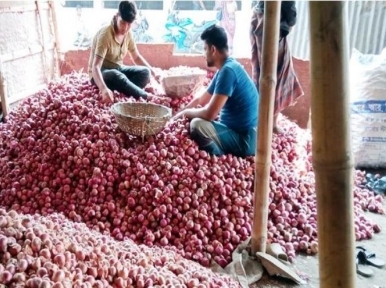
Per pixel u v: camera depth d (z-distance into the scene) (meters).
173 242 2.51
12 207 2.73
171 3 6.11
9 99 4.22
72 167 2.84
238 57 4.73
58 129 3.10
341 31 0.82
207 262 2.42
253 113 3.07
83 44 6.18
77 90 3.71
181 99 3.71
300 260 2.58
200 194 2.67
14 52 4.26
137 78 3.91
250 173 2.90
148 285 1.69
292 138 3.68
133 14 3.67
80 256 1.66
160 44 4.87
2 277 1.39
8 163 3.05
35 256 1.55
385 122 3.74
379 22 4.91
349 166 0.87
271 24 2.12
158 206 2.60
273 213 2.78
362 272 2.46
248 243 2.54
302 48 5.27
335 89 0.84
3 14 4.05
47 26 4.88
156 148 2.87
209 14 6.05
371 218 3.13
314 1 0.82
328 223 0.90
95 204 2.66
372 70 3.73
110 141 2.88
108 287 1.60
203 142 2.95
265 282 2.33
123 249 1.98
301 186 3.10
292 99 3.59
